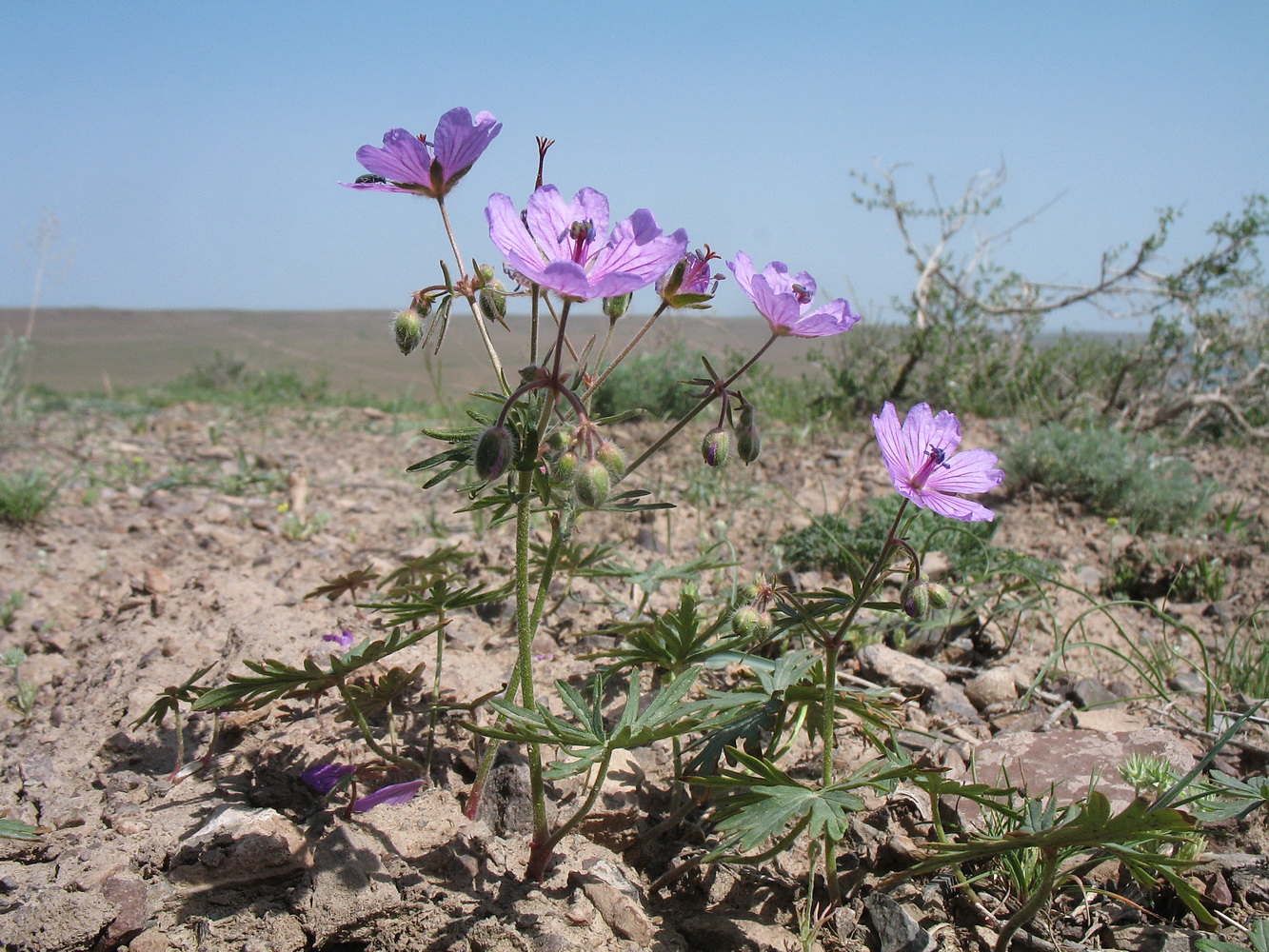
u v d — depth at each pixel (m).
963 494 0.22
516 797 0.26
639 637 0.27
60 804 0.27
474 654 0.35
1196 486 0.59
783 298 0.22
